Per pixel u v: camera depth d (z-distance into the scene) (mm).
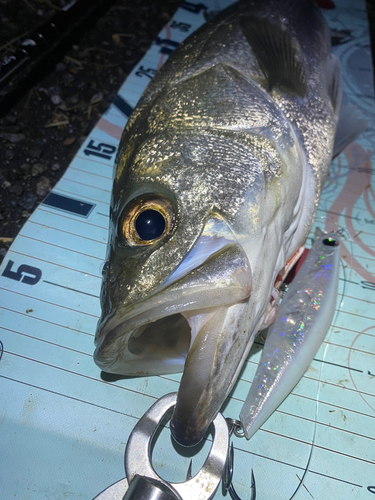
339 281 246
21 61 297
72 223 259
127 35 362
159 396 206
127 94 317
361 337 227
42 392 204
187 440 157
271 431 198
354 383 213
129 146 202
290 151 204
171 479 186
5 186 279
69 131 308
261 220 176
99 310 229
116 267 166
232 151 185
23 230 254
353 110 325
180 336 196
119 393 206
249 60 224
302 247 244
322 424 201
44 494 179
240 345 166
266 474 187
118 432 196
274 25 263
